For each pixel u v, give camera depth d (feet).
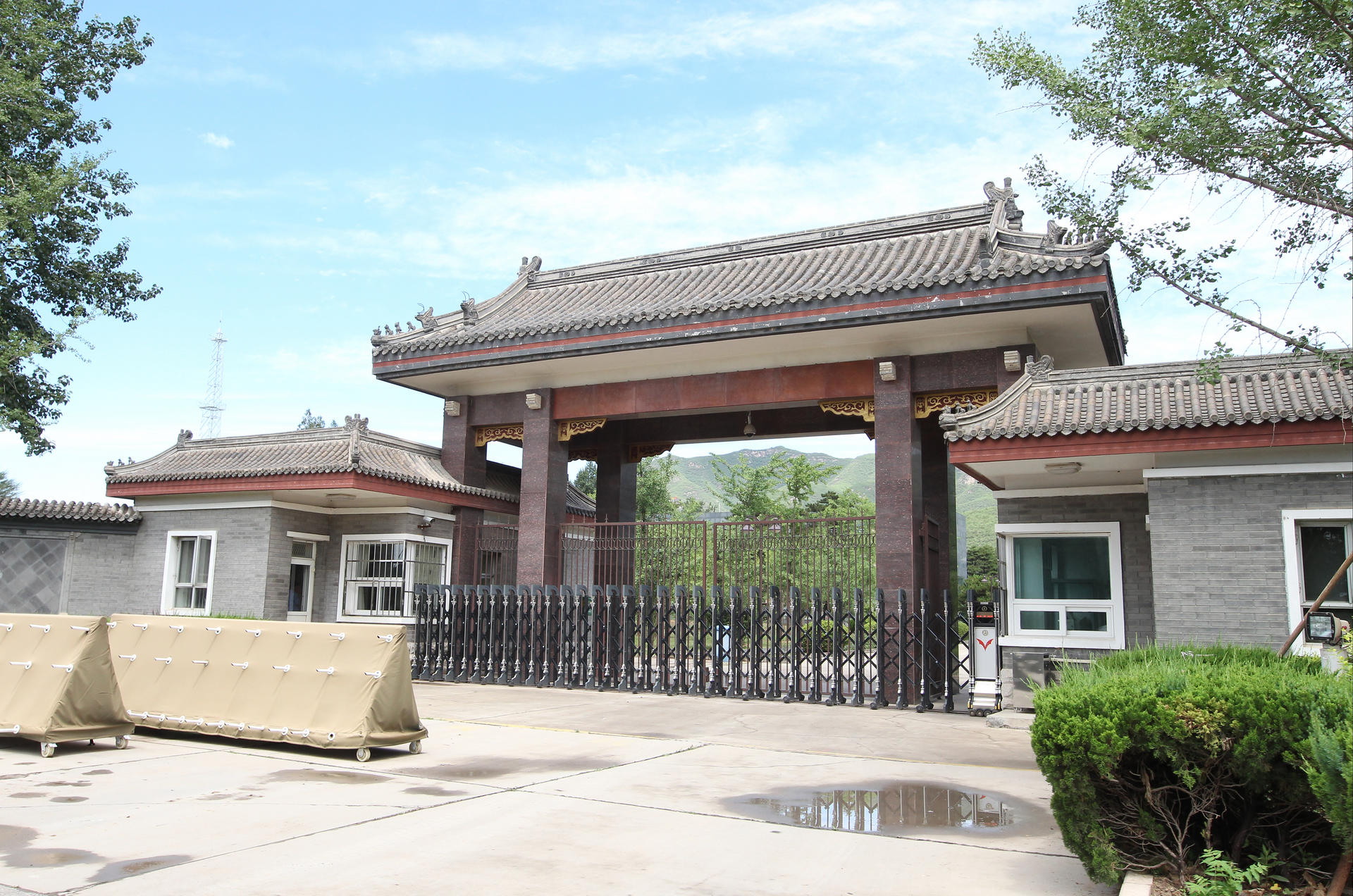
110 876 16.22
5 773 25.21
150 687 31.78
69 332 52.65
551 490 55.57
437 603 54.24
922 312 43.16
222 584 55.21
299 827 19.60
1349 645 19.07
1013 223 49.14
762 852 18.31
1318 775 14.02
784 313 45.80
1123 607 39.86
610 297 60.13
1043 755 16.58
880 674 42.52
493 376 56.70
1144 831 16.31
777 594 45.70
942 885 16.43
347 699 28.19
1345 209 21.98
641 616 49.21
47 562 56.85
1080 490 41.52
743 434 60.23
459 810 21.22
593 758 28.35
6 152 57.11
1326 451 32.83
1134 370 38.06
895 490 45.88
